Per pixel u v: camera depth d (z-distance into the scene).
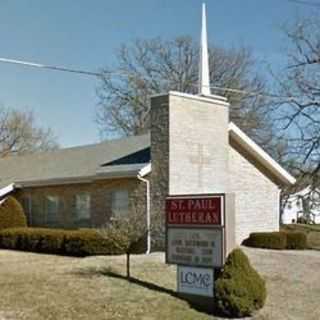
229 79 48.84
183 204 13.77
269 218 26.92
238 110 47.97
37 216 28.41
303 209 36.97
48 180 27.38
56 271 16.41
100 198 24.80
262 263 18.97
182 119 22.16
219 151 23.55
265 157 26.38
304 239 25.70
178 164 21.92
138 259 18.77
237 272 12.71
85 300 12.77
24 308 11.92
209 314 12.62
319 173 33.38
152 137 22.36
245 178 25.78
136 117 50.78
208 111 23.17
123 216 18.31
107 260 18.48
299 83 34.28
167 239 13.96
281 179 27.55
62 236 22.42
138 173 22.30
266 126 46.72
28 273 16.05
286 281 16.25
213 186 23.19
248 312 12.59
